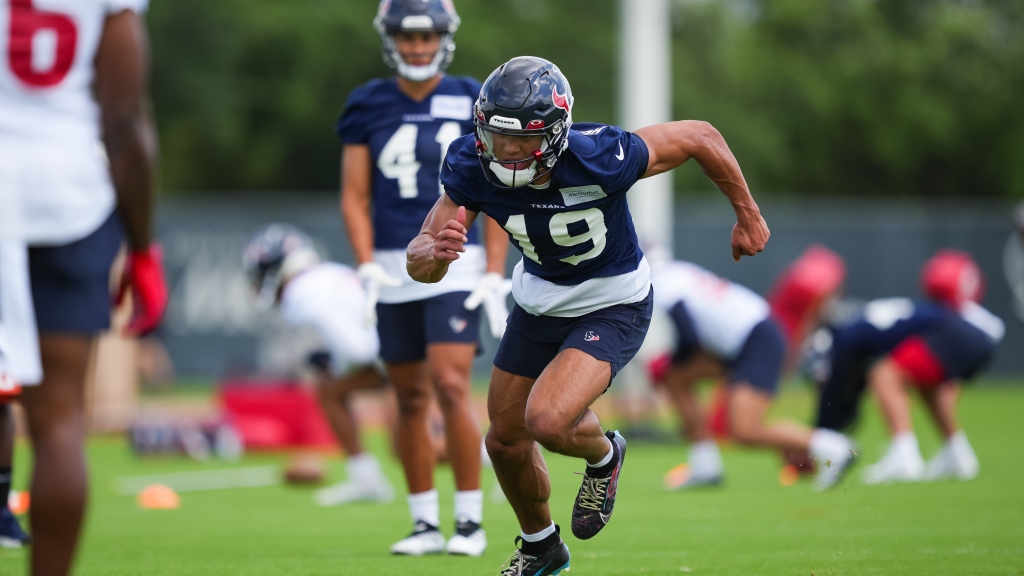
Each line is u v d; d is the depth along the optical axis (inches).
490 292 767.1
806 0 5408.5
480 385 2906.0
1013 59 5492.1
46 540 421.7
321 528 933.8
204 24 4286.4
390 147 798.5
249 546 813.9
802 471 1279.5
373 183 811.4
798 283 1895.9
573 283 581.6
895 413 1336.1
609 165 549.3
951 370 1336.1
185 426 1729.8
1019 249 3201.3
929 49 5403.5
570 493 1181.7
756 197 4990.2
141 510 1082.7
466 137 571.8
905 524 908.6
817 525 912.3
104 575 665.0
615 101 4623.5
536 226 560.4
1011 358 3228.3
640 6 2245.3
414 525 782.5
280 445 1785.2
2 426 783.1
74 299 430.6
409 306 784.3
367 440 1972.2
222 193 4638.3
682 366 1306.6
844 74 5334.6
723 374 1318.9
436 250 520.4
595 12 4761.3
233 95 4367.6
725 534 860.6
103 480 1408.7
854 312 3112.7
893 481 1291.8
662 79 2267.5
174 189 4483.3
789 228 3090.6
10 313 416.5
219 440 1743.4
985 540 808.3
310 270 1183.6
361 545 819.4
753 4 5565.9
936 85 5467.5
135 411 2094.0
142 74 440.1
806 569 676.1
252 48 4473.4
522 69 526.3
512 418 593.3
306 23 4424.2
